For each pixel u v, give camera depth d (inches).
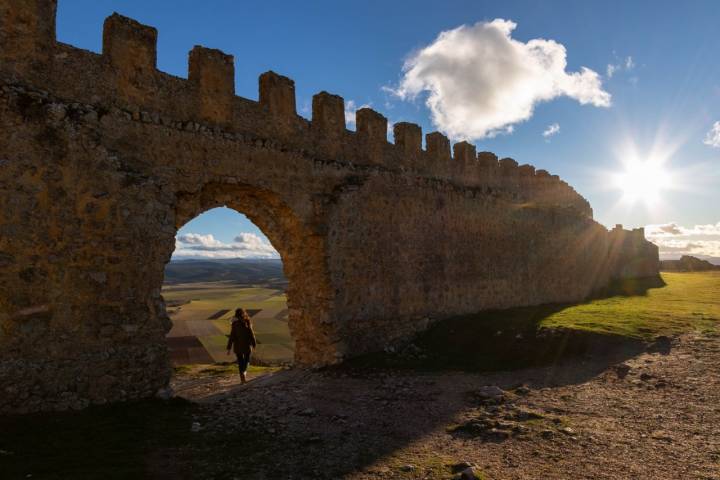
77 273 342.0
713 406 311.9
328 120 562.3
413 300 629.0
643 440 268.1
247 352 489.1
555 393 376.5
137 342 363.3
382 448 276.1
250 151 473.7
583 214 1061.8
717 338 469.1
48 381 320.8
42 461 238.2
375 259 584.4
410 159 659.4
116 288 358.3
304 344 549.6
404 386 425.4
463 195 732.0
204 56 450.9
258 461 255.3
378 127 621.6
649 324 545.6
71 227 343.0
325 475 237.1
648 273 1358.3
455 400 376.5
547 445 270.4
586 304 817.5
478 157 792.3
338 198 546.9
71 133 350.3
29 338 317.7
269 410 362.0
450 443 282.7
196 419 335.0
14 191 322.0
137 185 376.5
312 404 377.4
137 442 278.7
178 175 416.5
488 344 560.4
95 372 340.8
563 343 513.0
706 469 226.2
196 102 440.1
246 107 480.4
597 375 415.5
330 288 525.7
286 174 505.4
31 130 332.8
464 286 713.0
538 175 925.8
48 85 350.0
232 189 485.1
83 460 243.9
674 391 349.7
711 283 1133.1
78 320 339.0
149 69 410.0
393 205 618.2
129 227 369.4
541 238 894.4
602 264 1141.7
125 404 345.1
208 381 499.8
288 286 565.3
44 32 352.2
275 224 543.8
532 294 853.2
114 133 378.9
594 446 264.2
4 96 325.4
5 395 304.0
